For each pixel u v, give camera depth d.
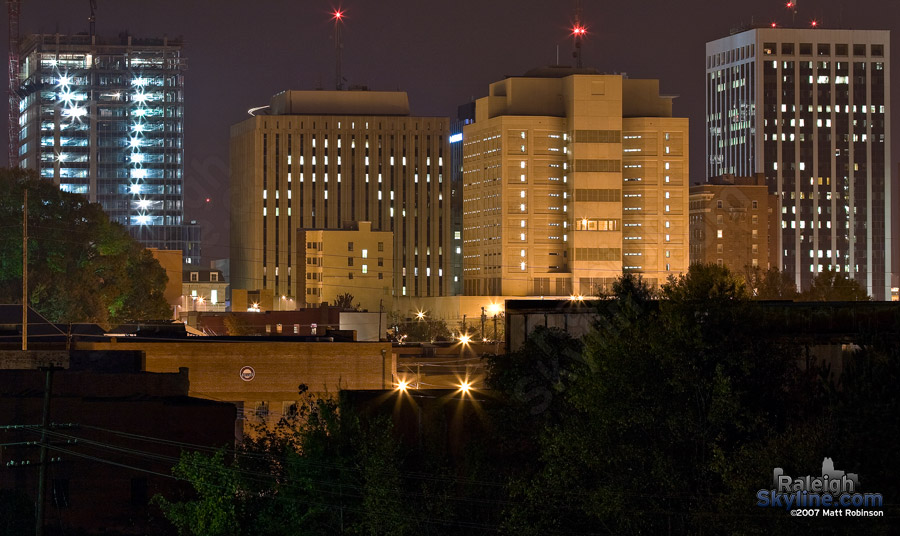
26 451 91.19
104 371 111.06
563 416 74.38
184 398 99.12
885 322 72.50
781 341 70.50
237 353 133.12
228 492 75.12
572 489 66.56
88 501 91.88
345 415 76.69
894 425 57.81
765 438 63.41
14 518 85.94
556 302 93.56
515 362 84.12
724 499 59.00
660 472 63.06
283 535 75.19
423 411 88.88
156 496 78.44
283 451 81.31
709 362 67.19
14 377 96.69
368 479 70.69
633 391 66.38
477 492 73.50
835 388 65.12
